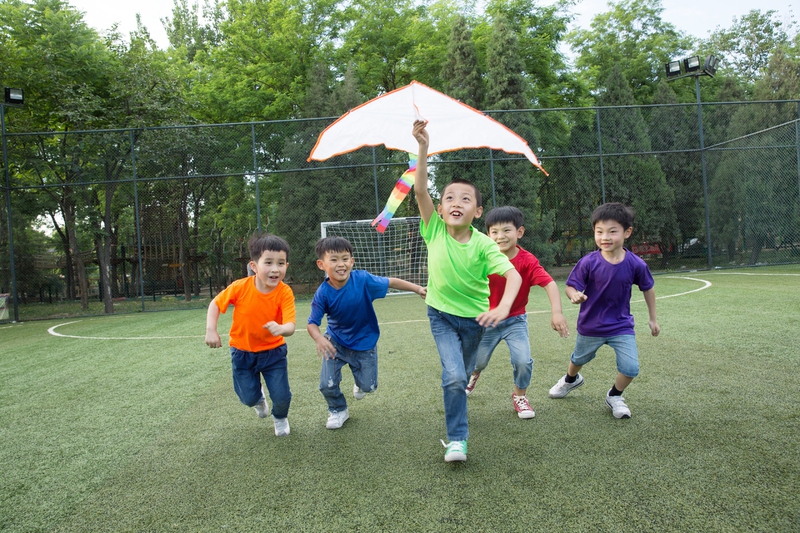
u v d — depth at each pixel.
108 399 3.77
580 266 2.80
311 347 5.45
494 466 2.19
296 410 3.24
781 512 1.69
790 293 7.60
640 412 2.80
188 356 5.39
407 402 3.26
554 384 3.50
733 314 5.94
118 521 1.91
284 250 2.67
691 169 14.58
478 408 3.04
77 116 12.05
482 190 13.65
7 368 5.31
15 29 12.44
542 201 14.76
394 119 3.39
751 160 13.87
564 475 2.06
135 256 18.42
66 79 12.47
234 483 2.18
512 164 13.70
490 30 17.81
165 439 2.81
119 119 13.15
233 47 18.73
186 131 12.36
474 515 1.78
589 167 14.42
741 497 1.81
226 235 21.52
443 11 19.38
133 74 12.94
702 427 2.51
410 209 13.86
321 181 13.52
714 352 4.11
